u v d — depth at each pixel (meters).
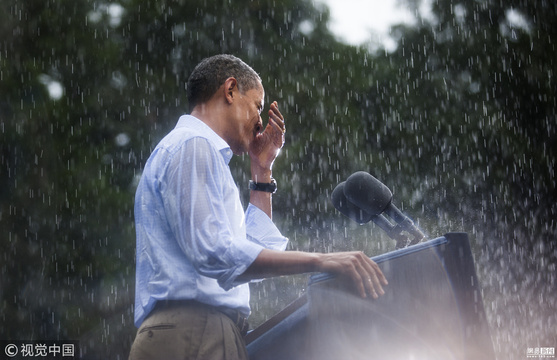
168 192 6.75
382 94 41.19
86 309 33.31
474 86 43.78
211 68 7.90
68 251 33.66
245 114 7.90
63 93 36.75
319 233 36.06
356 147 38.34
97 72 37.03
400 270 6.27
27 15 36.03
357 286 6.19
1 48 34.44
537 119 43.62
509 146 42.22
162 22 38.34
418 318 6.18
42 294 31.98
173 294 6.70
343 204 7.73
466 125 42.31
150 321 6.75
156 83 37.47
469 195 41.22
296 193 36.25
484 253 39.53
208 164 6.80
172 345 6.61
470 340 6.11
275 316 6.82
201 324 6.67
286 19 39.34
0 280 30.89
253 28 38.75
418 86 42.84
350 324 6.30
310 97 38.22
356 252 6.30
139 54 38.06
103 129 36.50
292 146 36.94
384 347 6.21
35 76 34.34
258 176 9.12
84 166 35.44
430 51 44.09
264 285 28.94
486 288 37.50
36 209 32.38
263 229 8.88
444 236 6.32
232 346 6.64
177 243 6.89
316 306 6.38
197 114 7.82
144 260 6.99
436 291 6.20
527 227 40.72
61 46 36.75
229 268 6.37
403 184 40.47
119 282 33.81
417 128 41.66
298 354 6.54
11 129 32.62
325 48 40.06
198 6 38.50
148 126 37.06
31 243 31.91
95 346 32.94
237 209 7.04
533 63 44.16
